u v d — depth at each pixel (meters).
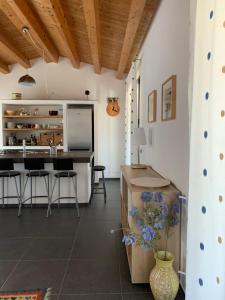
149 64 3.92
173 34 2.54
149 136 3.86
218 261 1.25
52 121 7.29
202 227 1.36
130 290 2.27
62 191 4.80
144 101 4.38
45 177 4.74
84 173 4.81
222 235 1.22
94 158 6.96
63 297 2.17
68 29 4.82
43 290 2.27
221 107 1.21
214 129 1.25
